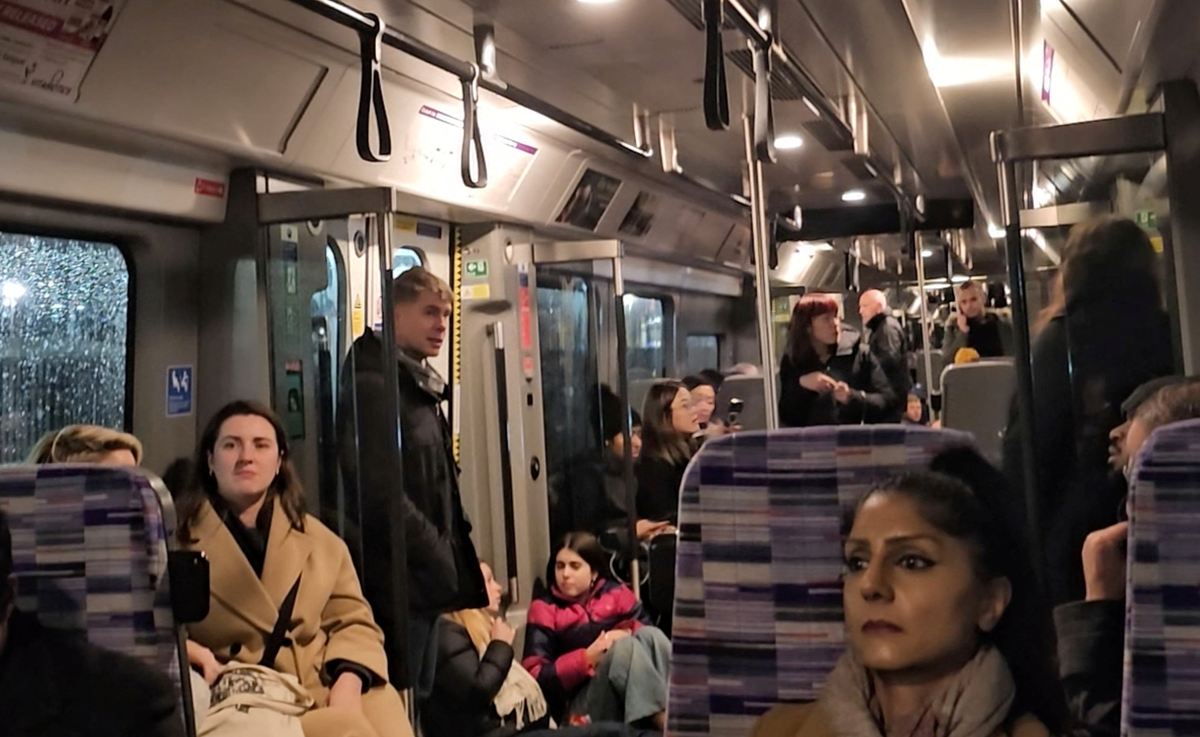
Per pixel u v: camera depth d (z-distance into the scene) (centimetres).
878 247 569
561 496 495
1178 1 249
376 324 333
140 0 249
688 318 682
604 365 482
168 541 190
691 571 176
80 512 187
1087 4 296
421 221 464
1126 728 150
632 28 313
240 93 299
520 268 496
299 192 331
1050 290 270
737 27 280
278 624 301
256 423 311
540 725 400
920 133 486
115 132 281
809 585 171
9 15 230
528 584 499
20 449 298
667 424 492
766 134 302
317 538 323
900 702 162
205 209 328
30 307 298
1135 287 268
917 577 162
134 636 186
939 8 320
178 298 334
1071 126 275
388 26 300
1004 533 163
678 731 175
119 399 323
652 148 466
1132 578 150
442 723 368
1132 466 152
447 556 367
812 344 429
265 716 266
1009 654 161
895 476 168
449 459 383
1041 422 250
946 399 356
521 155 441
